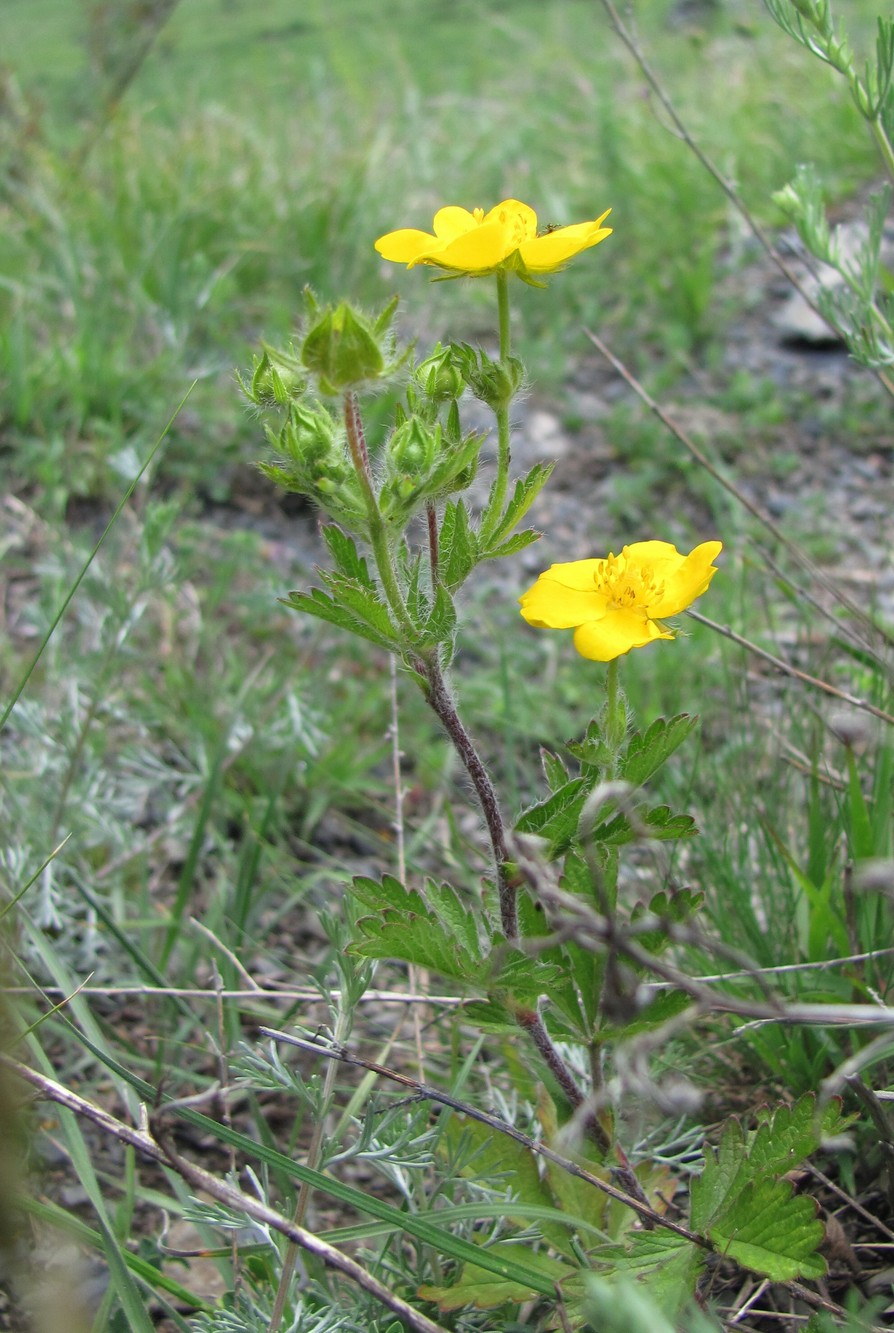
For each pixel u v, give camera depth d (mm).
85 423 371
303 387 151
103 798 256
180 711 284
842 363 427
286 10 902
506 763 270
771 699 266
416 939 156
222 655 310
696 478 383
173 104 608
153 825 274
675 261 463
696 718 154
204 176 474
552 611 151
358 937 167
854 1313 158
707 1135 197
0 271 419
